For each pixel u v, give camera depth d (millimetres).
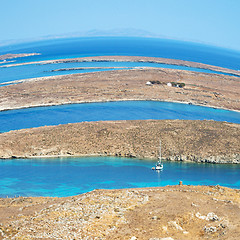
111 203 52406
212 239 41938
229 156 94875
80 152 98500
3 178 82250
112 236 42094
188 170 88688
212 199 54656
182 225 45688
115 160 94875
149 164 92250
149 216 47594
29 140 102750
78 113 140875
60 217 47188
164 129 111188
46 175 84438
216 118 139375
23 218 48094
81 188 77250
